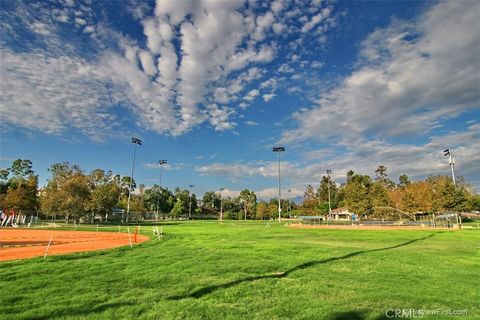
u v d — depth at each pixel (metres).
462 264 15.09
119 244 25.08
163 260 15.84
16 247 22.69
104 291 9.99
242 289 10.26
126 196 132.38
